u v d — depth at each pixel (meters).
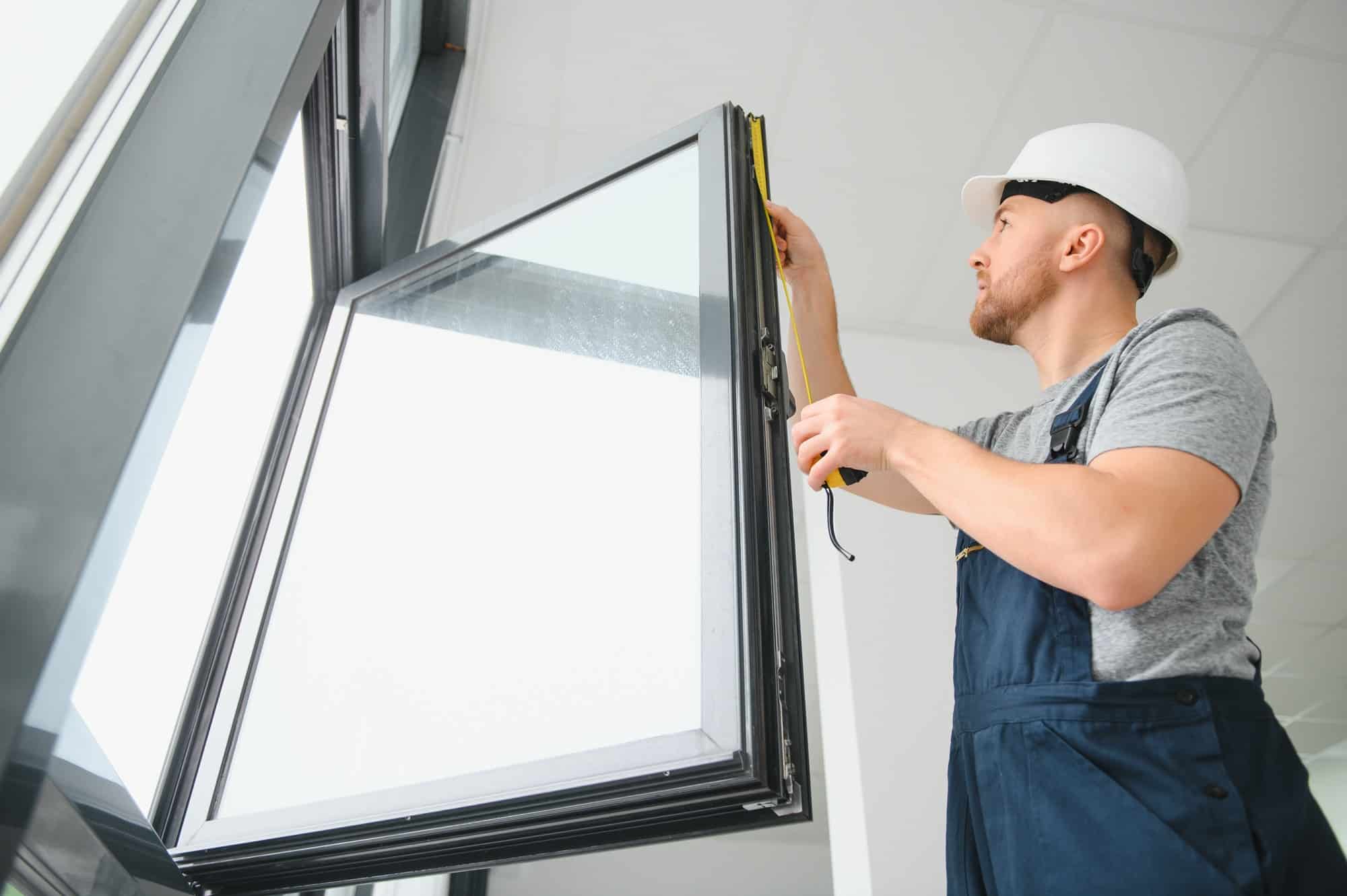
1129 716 0.81
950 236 3.02
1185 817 0.76
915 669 2.66
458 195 2.79
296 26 0.98
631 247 1.32
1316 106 2.68
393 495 1.29
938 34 2.49
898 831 2.43
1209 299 3.24
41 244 0.70
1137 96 2.65
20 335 0.65
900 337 3.38
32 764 0.56
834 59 2.53
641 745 0.88
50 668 0.56
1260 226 2.99
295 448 1.39
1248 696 0.83
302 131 1.44
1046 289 1.14
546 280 1.40
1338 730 5.91
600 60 2.52
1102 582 0.79
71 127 0.76
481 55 2.49
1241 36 2.52
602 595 1.02
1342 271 3.13
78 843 0.64
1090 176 1.14
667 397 1.13
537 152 2.75
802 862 6.18
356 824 0.95
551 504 1.15
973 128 2.71
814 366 1.36
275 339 1.46
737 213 1.21
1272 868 0.74
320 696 1.12
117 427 0.66
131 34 0.85
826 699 2.73
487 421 1.30
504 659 1.04
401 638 1.13
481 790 0.92
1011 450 1.08
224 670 1.18
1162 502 0.80
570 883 5.93
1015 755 0.84
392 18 1.84
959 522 0.89
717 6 2.41
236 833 1.01
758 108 2.64
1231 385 0.88
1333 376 3.49
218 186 0.82
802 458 0.99
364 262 1.72
